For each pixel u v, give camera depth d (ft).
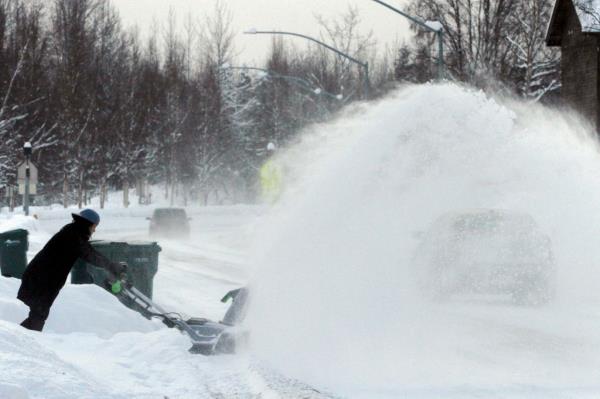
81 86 298.56
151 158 357.61
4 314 46.50
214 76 368.07
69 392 28.55
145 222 265.95
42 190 356.59
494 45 236.63
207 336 45.16
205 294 82.64
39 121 295.89
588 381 38.50
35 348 32.45
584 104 196.65
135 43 367.25
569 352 46.50
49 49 316.81
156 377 37.01
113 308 50.70
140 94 336.08
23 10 306.76
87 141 298.35
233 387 35.76
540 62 254.27
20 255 79.25
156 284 93.66
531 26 240.53
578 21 197.57
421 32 248.73
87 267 65.10
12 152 289.33
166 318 45.98
